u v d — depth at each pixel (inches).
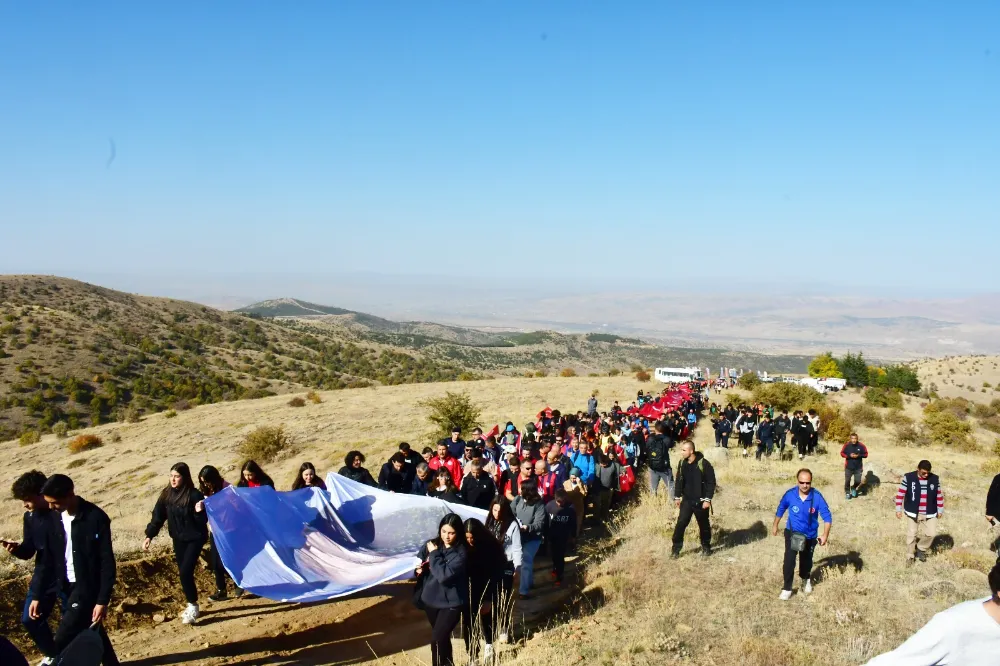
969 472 867.4
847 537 474.3
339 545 342.0
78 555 227.1
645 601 344.5
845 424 1240.8
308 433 1616.6
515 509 369.7
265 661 278.8
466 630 287.6
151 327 5157.5
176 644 294.0
